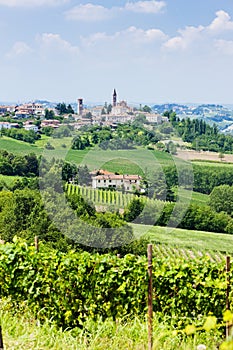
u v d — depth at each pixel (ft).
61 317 34.17
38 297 34.81
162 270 34.01
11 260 35.27
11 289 35.58
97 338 29.25
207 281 33.27
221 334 31.24
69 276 33.96
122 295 33.88
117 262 34.42
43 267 34.58
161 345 28.48
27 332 29.27
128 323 31.89
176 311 33.71
